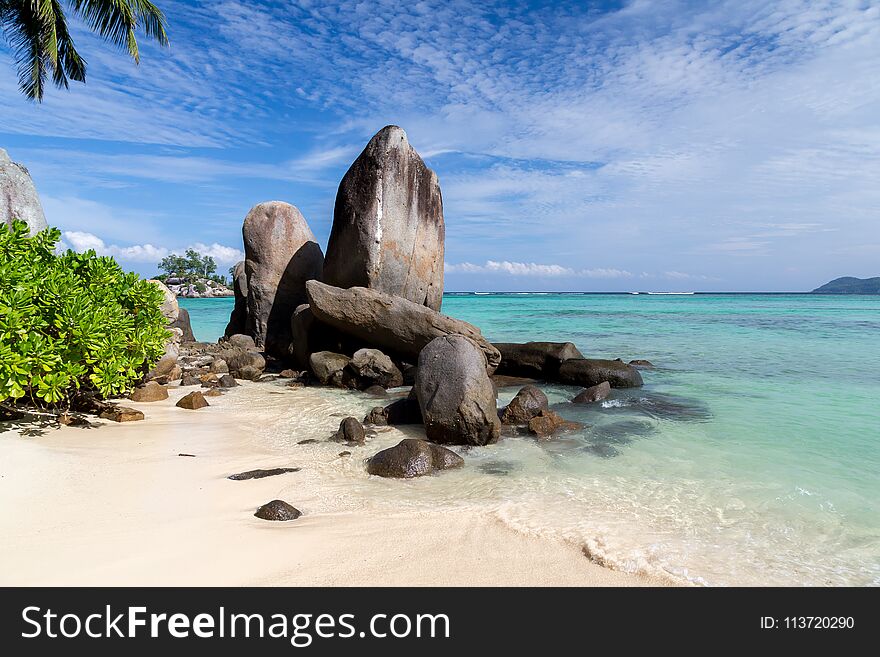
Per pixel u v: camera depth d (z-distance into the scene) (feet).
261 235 56.90
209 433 27.22
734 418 31.58
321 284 44.27
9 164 53.16
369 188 46.73
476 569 14.07
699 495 19.76
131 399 34.53
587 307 189.16
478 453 24.91
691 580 13.79
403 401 31.04
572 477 21.68
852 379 43.83
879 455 24.59
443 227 52.49
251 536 15.52
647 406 34.71
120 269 34.27
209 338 85.61
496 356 42.96
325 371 42.04
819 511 18.39
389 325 43.29
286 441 26.63
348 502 18.78
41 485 18.42
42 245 30.35
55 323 25.09
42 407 28.84
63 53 74.69
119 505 17.26
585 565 14.43
